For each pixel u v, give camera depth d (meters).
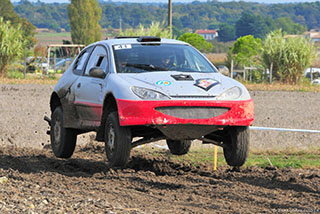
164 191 13.15
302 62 64.88
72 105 17.59
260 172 16.12
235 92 14.75
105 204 11.02
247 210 11.04
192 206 11.46
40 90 50.59
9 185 13.00
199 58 16.95
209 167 17.62
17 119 29.84
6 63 69.06
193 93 14.26
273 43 66.81
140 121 13.95
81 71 17.83
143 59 16.23
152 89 14.23
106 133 15.23
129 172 15.89
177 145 19.39
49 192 12.30
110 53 16.42
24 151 21.08
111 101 15.14
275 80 66.88
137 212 10.55
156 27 66.31
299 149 21.44
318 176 15.06
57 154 18.73
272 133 25.64
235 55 109.88
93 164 17.95
